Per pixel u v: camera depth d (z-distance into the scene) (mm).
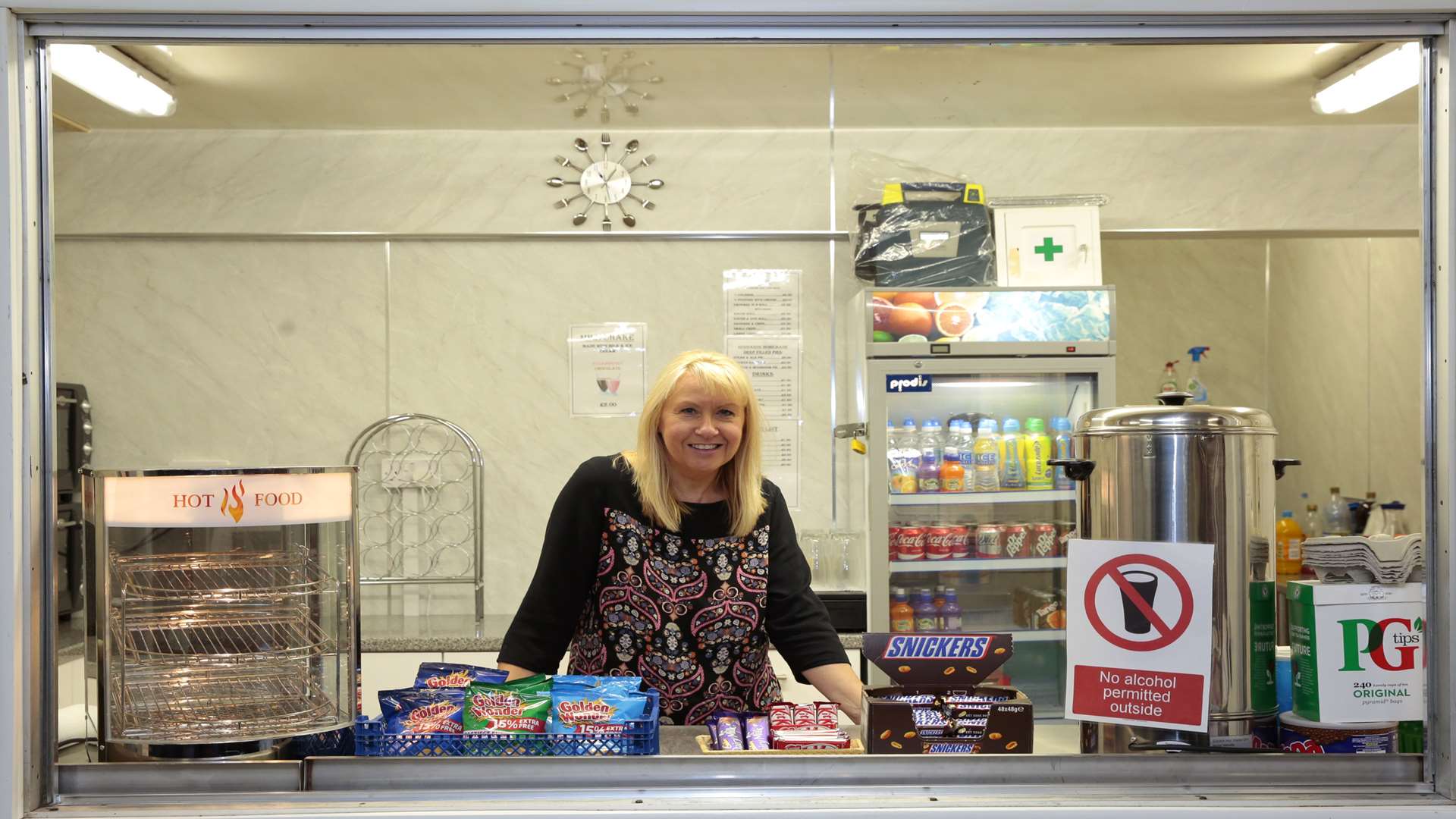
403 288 3428
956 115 3420
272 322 3414
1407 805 1294
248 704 1325
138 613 1312
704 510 1823
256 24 1330
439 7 1308
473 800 1297
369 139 3424
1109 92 3217
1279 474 1397
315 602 1344
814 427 3469
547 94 3162
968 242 3213
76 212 3365
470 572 3418
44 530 1309
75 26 1307
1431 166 1360
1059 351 3104
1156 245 4289
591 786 1322
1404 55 2830
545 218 3441
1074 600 1381
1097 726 1398
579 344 3451
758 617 1815
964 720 1372
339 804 1284
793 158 3471
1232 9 1326
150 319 3389
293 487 1333
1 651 1238
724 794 1317
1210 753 1344
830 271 3469
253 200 3402
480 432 3439
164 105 3043
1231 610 1343
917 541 3199
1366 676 1360
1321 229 3520
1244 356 4328
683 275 3463
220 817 1246
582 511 1815
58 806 1284
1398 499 3734
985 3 1317
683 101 3250
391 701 1435
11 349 1253
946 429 3375
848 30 1362
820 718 1534
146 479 1307
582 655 1868
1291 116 3438
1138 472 1350
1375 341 3830
